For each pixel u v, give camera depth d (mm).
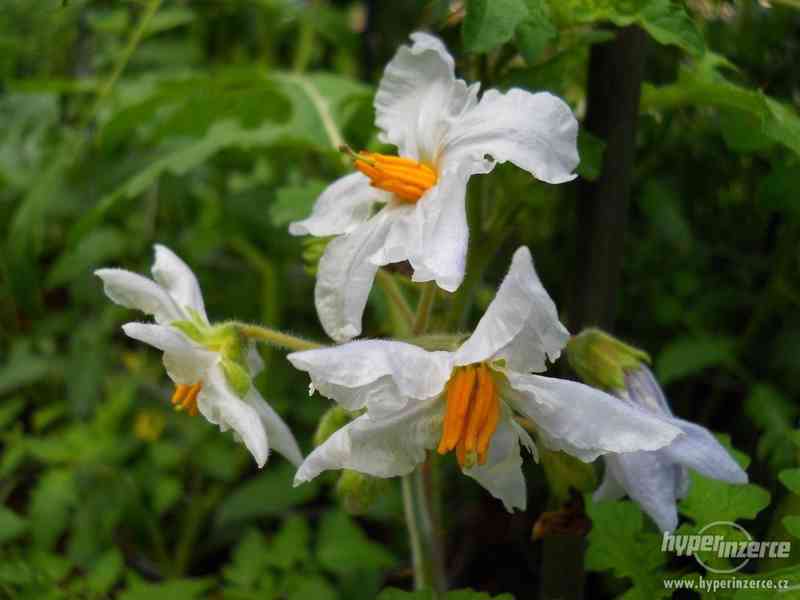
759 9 175
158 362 233
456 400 87
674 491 96
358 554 160
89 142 230
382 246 98
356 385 84
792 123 117
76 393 219
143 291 103
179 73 223
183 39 270
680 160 177
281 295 222
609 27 117
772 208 136
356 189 104
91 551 185
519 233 166
